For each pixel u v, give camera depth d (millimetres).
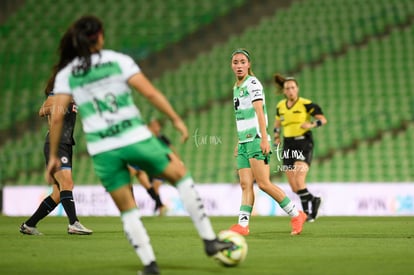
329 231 36938
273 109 82750
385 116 79812
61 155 33625
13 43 95312
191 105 85625
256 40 93312
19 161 80875
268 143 31375
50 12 99438
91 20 18922
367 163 74375
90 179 76250
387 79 85188
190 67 91938
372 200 61625
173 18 97625
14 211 65562
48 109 32844
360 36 91438
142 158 18688
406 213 61250
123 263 22016
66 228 40688
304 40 91812
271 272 19719
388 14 93812
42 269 20500
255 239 31359
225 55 92688
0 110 86938
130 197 19219
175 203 62500
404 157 74750
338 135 77812
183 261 22484
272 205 61062
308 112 45188
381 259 23016
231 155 77500
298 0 98125
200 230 19484
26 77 90750
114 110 18656
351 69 87250
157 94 18625
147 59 93625
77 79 18859
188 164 76750
